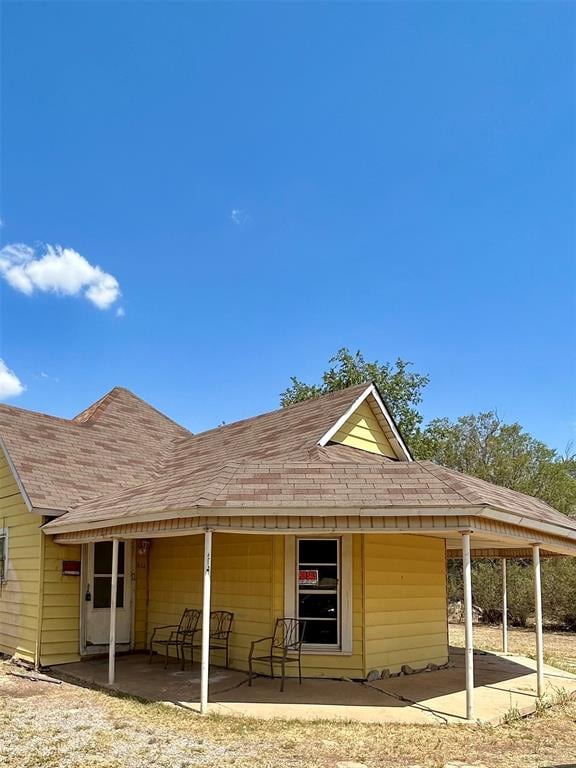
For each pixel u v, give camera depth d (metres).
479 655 13.44
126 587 12.48
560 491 25.36
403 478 8.41
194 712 7.60
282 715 7.51
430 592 11.55
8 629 12.30
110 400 18.06
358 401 12.95
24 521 12.33
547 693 9.18
